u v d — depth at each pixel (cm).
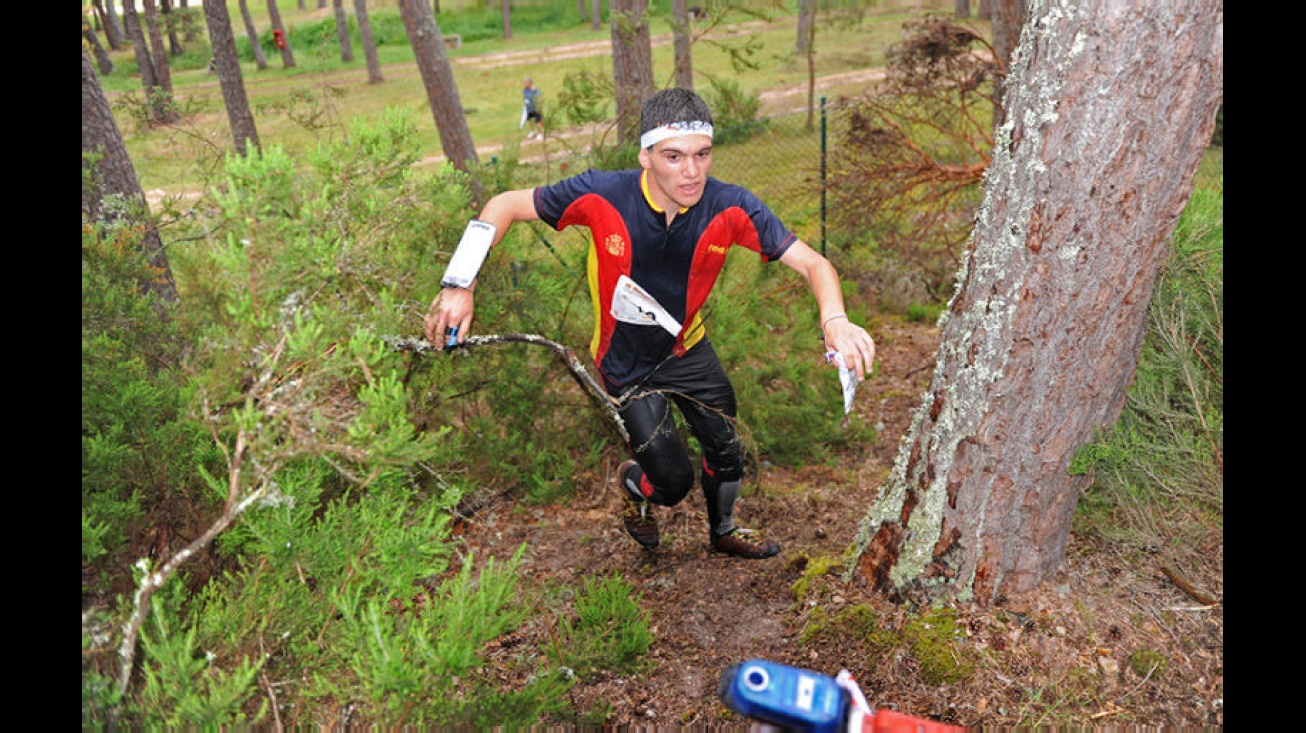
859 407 569
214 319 277
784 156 1291
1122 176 243
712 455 363
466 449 445
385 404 191
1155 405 340
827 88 2077
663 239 306
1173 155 240
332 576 233
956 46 692
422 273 352
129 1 2052
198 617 224
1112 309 262
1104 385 275
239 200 201
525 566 393
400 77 2708
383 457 189
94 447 237
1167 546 328
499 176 507
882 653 296
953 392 290
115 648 194
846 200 736
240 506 184
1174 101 233
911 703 280
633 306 321
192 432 269
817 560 364
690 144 276
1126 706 271
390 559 216
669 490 354
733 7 867
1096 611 301
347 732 200
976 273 281
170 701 186
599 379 462
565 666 284
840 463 499
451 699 216
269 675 212
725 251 312
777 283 660
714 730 287
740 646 325
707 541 413
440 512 379
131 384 256
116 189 416
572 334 469
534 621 341
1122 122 238
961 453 291
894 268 768
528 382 462
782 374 513
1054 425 278
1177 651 287
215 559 276
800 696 158
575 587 378
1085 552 330
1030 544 299
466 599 204
